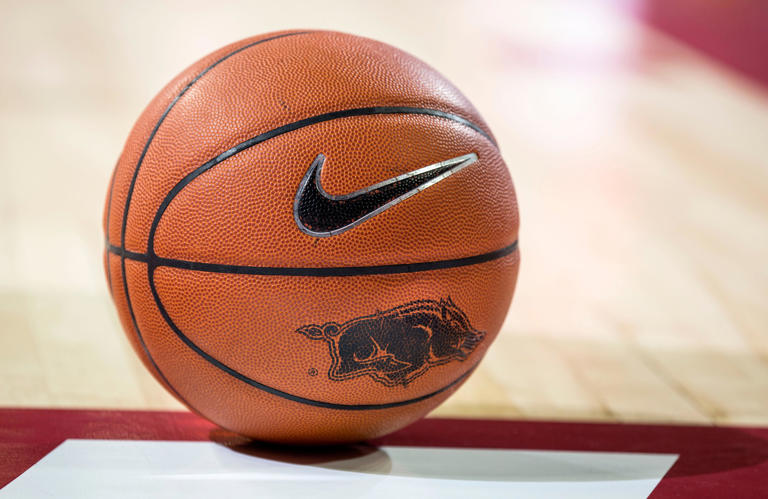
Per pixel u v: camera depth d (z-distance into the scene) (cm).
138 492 225
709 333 429
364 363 229
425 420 302
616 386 352
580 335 417
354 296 222
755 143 871
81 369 335
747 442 294
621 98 991
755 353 404
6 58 999
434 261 229
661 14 1333
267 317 222
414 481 241
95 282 447
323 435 245
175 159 228
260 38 250
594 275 514
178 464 246
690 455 278
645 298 479
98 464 244
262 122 224
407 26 1250
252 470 243
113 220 243
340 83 230
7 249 488
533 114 905
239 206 220
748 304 477
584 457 271
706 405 334
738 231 621
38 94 869
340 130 224
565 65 1111
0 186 608
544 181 711
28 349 353
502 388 343
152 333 237
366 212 221
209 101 231
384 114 230
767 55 1125
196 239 223
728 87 1084
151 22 1209
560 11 1386
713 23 1235
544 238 580
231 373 231
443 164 231
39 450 254
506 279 249
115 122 793
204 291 224
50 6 1272
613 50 1198
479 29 1258
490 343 256
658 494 242
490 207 240
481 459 265
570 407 326
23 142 716
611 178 732
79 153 696
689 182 738
